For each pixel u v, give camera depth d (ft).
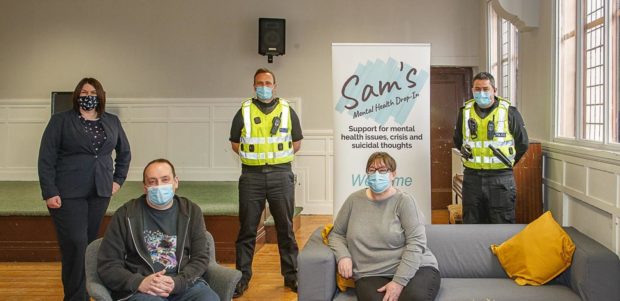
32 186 24.58
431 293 10.46
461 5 26.55
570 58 15.02
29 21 27.58
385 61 14.74
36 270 17.44
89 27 27.45
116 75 27.45
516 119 14.03
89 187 12.66
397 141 14.80
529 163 15.71
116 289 9.52
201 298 9.52
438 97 27.32
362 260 11.06
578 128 14.11
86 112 12.82
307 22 26.86
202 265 9.94
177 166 27.53
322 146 26.94
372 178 11.10
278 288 15.67
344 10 26.76
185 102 27.37
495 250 12.00
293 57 26.94
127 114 27.48
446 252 12.16
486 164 13.99
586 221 13.20
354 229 11.28
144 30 27.35
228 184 25.70
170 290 9.41
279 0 26.94
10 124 27.73
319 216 26.63
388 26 26.73
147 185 9.93
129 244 9.85
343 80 14.80
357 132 14.83
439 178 27.37
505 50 22.29
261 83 14.88
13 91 27.73
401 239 11.02
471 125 14.16
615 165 11.34
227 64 27.22
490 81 13.84
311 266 10.97
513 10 17.03
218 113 27.37
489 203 14.12
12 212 18.33
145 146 27.55
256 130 14.89
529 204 15.71
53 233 18.45
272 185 14.98
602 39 12.85
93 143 12.70
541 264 11.32
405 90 14.75
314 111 26.96
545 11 16.31
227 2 27.09
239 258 15.20
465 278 11.99
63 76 27.61
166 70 27.40
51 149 12.39
